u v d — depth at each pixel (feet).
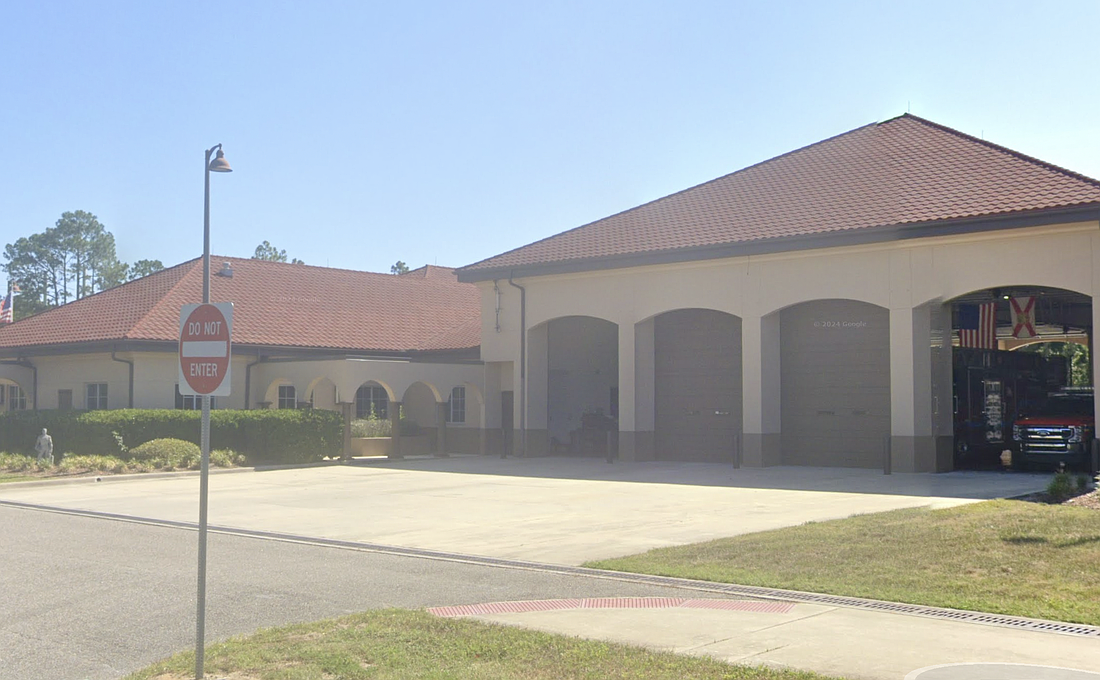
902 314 78.84
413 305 139.23
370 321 129.39
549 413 107.65
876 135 98.32
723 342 94.07
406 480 82.33
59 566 41.37
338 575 38.75
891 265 79.61
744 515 55.26
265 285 128.88
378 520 56.75
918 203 80.23
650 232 96.78
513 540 48.21
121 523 56.80
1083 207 69.00
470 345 115.65
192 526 55.16
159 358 108.27
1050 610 30.07
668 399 97.45
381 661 24.68
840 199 87.25
